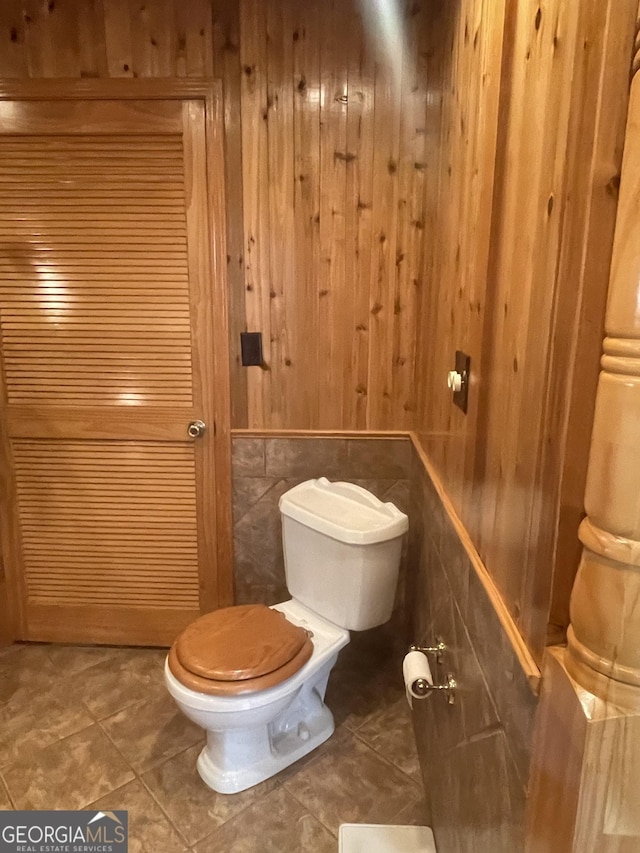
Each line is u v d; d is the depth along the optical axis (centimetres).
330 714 209
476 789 120
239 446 232
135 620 248
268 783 186
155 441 234
